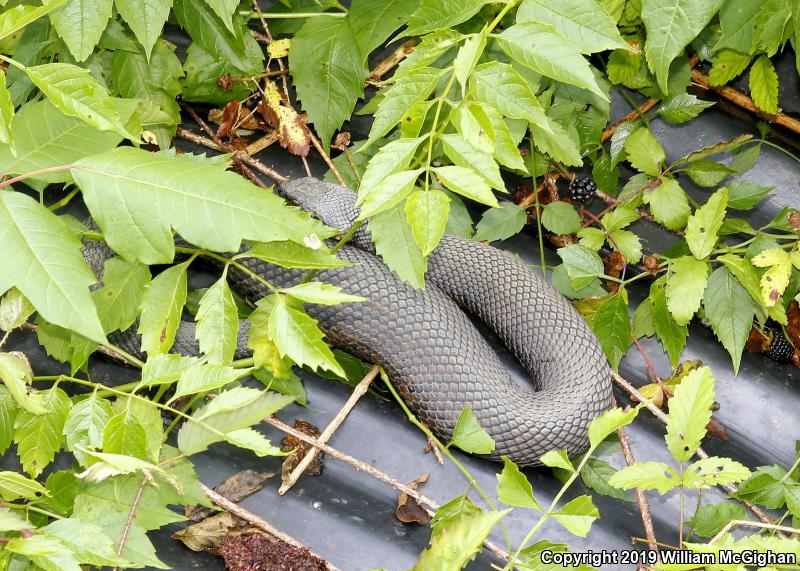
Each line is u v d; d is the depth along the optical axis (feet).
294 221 3.53
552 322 4.17
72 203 4.28
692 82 4.50
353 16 4.27
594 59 4.55
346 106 4.31
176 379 3.63
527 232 4.41
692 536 3.98
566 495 4.02
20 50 4.20
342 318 4.10
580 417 4.05
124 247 3.52
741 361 4.22
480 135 3.54
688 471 3.75
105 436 3.62
